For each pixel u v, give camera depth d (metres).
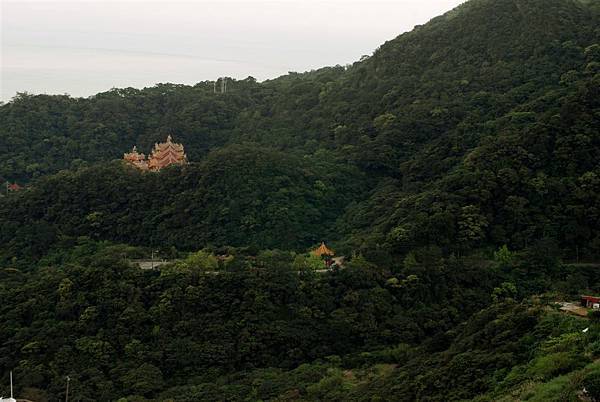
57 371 71.94
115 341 74.94
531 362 48.75
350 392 61.19
